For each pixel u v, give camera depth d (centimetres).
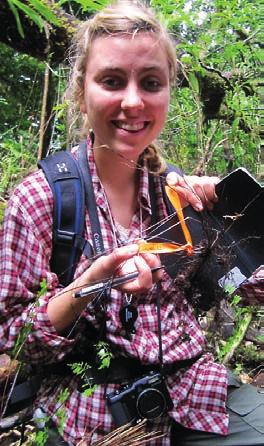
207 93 348
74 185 153
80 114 208
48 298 145
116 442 141
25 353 147
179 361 160
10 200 152
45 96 310
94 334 152
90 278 135
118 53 147
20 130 425
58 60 302
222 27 330
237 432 160
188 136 345
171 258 159
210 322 209
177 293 163
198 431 161
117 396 148
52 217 150
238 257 165
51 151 333
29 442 166
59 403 152
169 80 165
